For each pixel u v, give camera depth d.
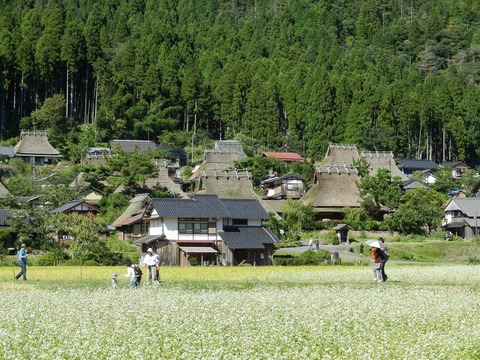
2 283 36.81
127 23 185.62
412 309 26.12
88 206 77.25
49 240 62.94
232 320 23.58
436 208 83.75
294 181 99.75
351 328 22.95
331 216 89.56
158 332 21.64
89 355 18.84
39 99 140.25
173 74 146.12
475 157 144.38
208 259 61.06
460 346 20.09
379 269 37.53
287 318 24.05
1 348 19.64
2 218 64.25
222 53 172.75
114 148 111.62
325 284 36.59
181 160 125.62
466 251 70.19
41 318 24.03
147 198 74.44
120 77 140.50
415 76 162.38
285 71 158.00
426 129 140.38
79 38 141.88
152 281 36.69
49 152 115.56
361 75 153.25
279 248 70.88
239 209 63.88
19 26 161.62
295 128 137.38
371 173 111.25
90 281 38.44
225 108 144.88
